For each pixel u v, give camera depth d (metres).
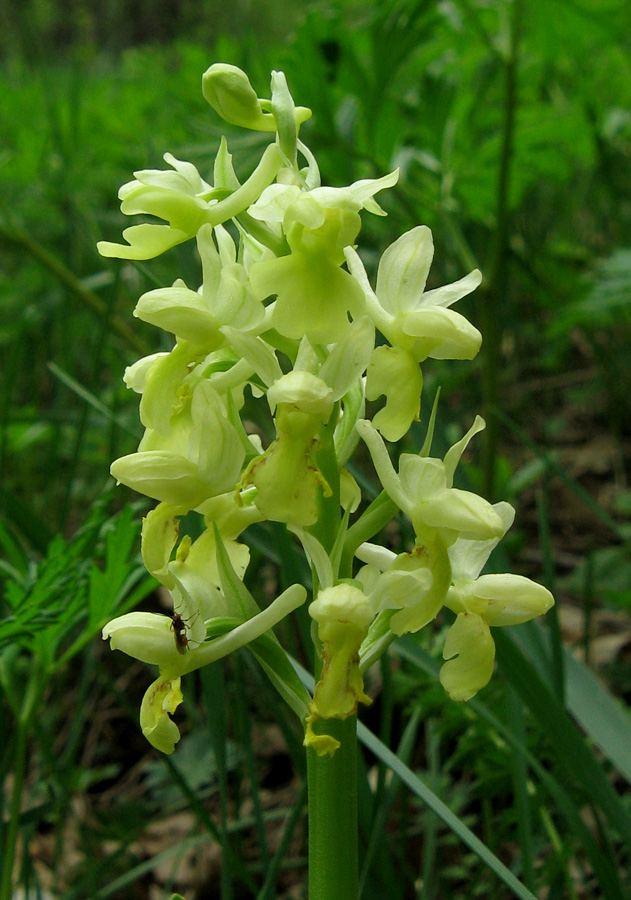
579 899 0.20
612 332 0.41
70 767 0.22
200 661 0.13
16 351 0.26
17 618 0.16
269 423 0.25
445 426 0.22
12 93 0.50
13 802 0.18
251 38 0.31
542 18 0.31
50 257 0.30
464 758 0.20
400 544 0.19
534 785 0.20
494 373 0.29
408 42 0.29
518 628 0.19
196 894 0.22
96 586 0.17
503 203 0.29
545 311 0.46
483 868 0.19
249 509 0.14
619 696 0.24
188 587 0.13
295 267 0.13
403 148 0.33
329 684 0.12
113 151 0.43
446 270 0.43
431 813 0.18
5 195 0.45
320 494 0.13
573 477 0.38
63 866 0.23
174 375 0.14
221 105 0.14
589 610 0.22
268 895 0.17
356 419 0.14
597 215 0.46
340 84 0.30
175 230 0.13
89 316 0.41
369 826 0.17
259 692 0.25
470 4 0.29
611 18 0.31
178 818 0.25
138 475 0.13
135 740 0.27
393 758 0.15
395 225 0.36
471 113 0.34
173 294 0.13
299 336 0.13
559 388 0.45
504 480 0.31
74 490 0.35
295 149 0.14
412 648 0.18
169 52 0.67
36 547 0.21
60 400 0.36
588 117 0.33
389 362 0.13
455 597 0.14
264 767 0.25
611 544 0.34
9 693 0.18
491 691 0.20
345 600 0.12
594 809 0.17
